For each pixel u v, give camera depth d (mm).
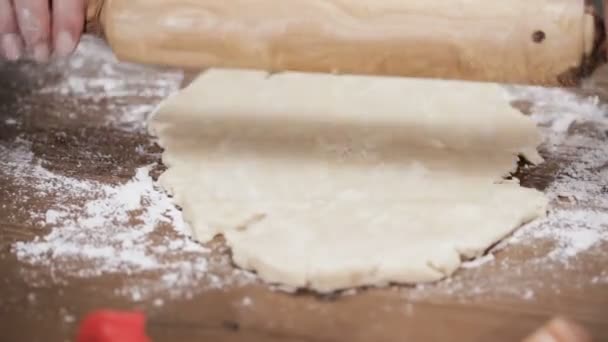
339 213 604
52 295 576
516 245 600
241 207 610
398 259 573
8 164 667
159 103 725
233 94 708
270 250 581
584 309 567
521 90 730
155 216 625
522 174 653
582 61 578
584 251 597
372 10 579
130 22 590
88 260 595
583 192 638
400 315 563
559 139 683
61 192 644
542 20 571
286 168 639
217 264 592
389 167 639
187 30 588
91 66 763
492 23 573
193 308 568
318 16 580
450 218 600
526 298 572
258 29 584
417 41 578
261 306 568
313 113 687
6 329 559
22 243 607
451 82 714
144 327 558
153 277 584
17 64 763
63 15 620
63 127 703
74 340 553
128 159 671
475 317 562
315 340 552
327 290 572
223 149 657
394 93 705
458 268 585
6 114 716
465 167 640
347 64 590
